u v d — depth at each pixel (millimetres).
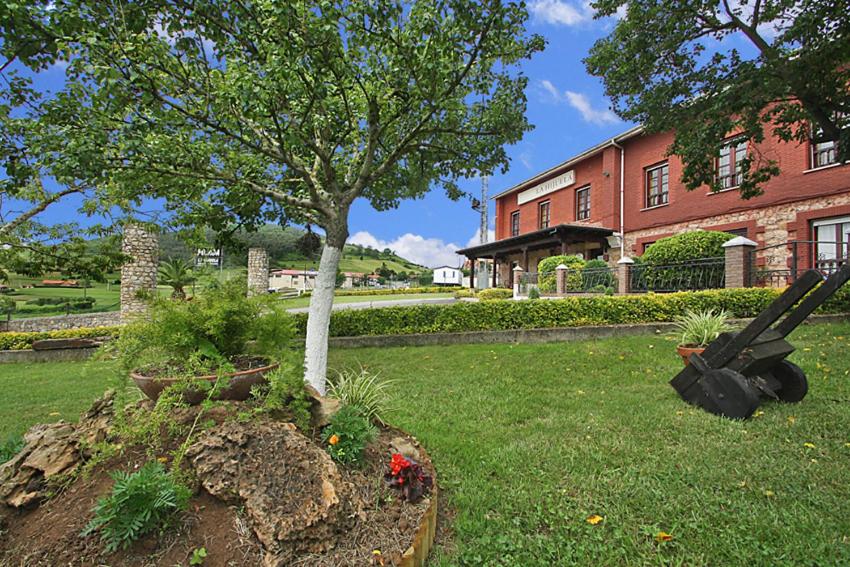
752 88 5418
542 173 20500
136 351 2172
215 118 3953
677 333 7012
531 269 21812
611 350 6711
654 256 11555
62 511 1749
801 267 10758
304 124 4316
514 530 2207
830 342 5980
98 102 3410
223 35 3807
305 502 1710
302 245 6270
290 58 3287
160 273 14164
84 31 3131
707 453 3012
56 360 9664
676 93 6484
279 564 1539
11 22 3008
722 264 9414
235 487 1744
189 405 2182
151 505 1587
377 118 4301
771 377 4000
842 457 2865
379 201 6418
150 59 3445
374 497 2039
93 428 2182
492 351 7336
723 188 12688
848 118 5965
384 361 6988
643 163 15508
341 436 2262
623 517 2307
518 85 4516
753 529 2146
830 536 2072
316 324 4590
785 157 11180
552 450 3195
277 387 2152
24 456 2043
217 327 2352
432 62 3611
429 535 2033
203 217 5258
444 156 5285
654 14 6195
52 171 3205
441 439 3477
